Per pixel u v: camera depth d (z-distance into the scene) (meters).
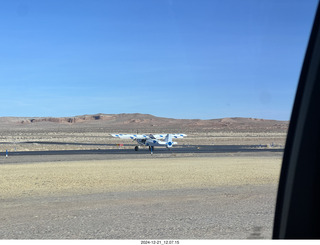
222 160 36.56
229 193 16.91
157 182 20.81
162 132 172.75
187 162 34.28
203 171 26.27
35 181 21.44
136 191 17.77
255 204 14.09
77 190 18.20
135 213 12.67
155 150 56.69
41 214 12.59
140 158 40.06
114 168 28.91
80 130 199.25
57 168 29.28
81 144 78.75
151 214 12.48
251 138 117.88
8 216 12.30
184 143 85.56
